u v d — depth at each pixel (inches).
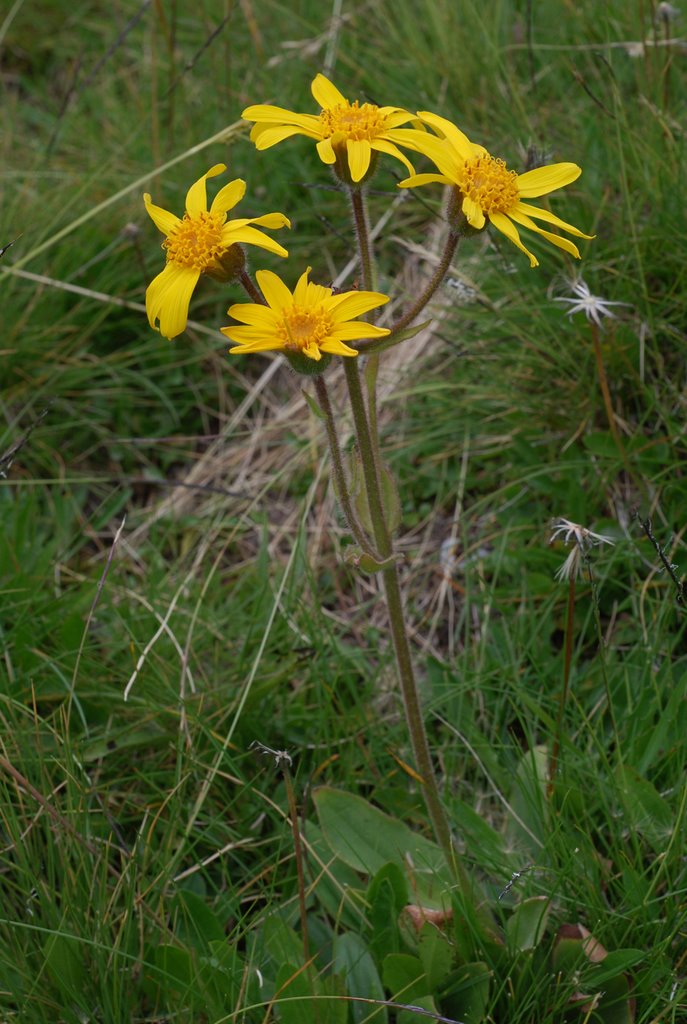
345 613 40.0
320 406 28.6
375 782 35.4
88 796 34.1
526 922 31.9
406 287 44.8
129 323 45.8
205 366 47.0
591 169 41.2
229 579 41.3
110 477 42.7
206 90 51.1
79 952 31.3
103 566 41.2
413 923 31.9
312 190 47.0
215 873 34.8
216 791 35.5
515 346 40.6
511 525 39.6
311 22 52.6
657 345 38.3
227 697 36.4
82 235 46.6
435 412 41.9
